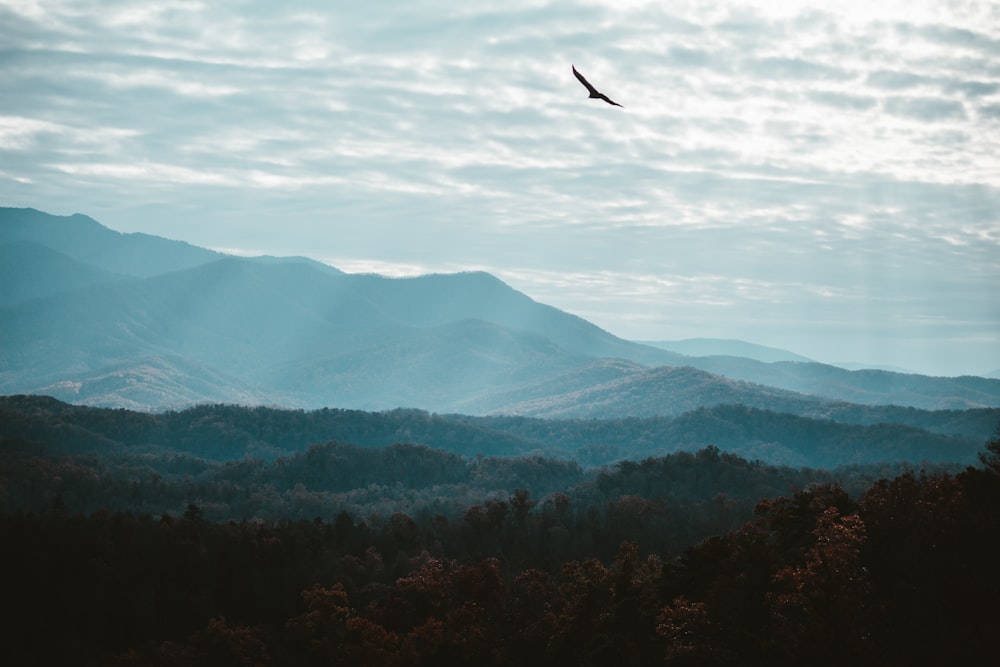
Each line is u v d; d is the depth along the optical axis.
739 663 83.94
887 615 78.88
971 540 86.31
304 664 126.25
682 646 86.56
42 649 137.75
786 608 82.94
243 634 130.88
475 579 127.44
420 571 140.88
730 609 89.75
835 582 78.25
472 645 114.00
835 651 72.81
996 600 73.56
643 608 108.81
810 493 119.56
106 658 131.38
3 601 145.62
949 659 69.19
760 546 97.69
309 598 133.88
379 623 127.00
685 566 111.06
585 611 112.12
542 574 139.00
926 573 84.88
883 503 100.50
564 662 111.56
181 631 145.25
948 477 105.31
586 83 34.38
